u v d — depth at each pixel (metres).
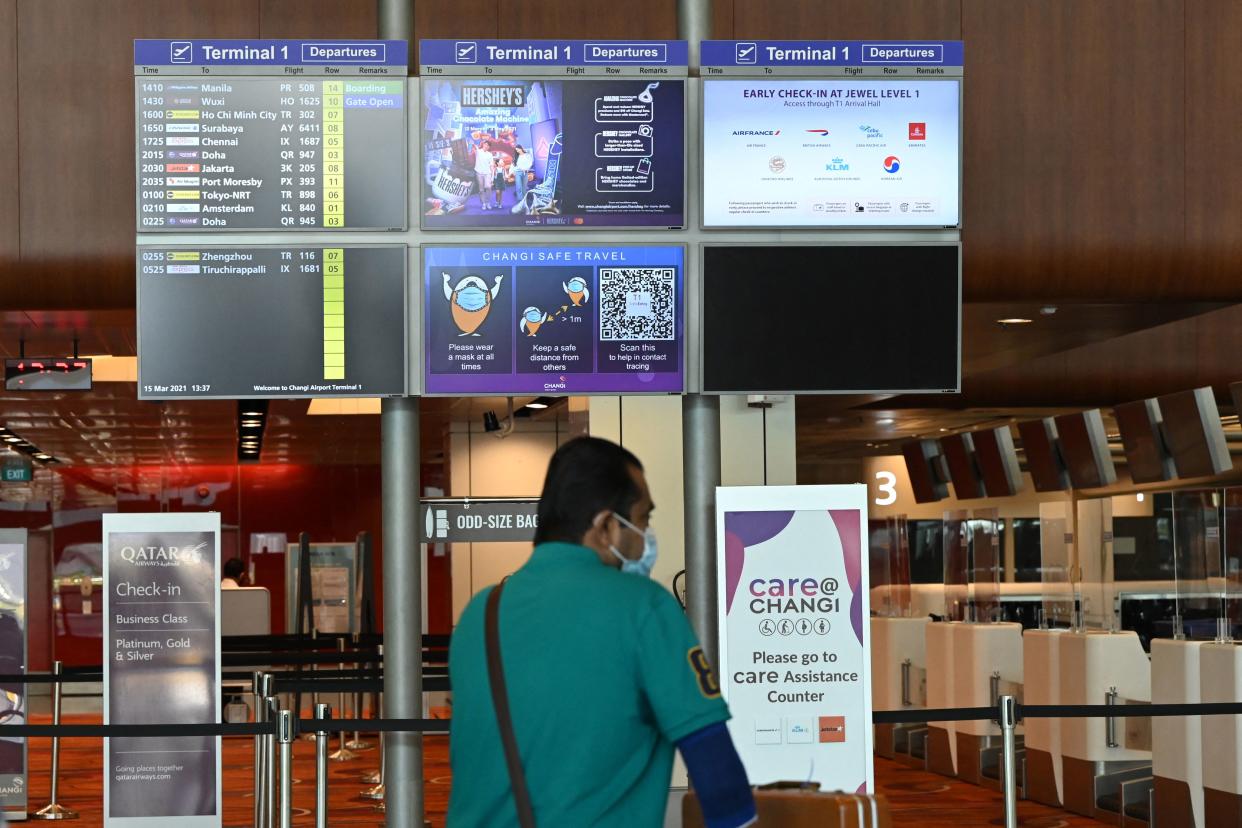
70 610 21.38
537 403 14.62
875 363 6.13
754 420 8.73
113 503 21.59
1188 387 13.48
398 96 6.06
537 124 6.07
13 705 9.19
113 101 7.77
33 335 9.62
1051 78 8.09
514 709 2.58
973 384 13.64
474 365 6.04
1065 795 8.98
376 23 7.83
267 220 6.01
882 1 8.01
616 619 2.60
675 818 7.58
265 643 12.70
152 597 7.63
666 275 6.09
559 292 6.07
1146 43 8.14
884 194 6.16
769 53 6.13
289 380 6.00
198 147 6.00
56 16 7.76
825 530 5.94
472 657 2.68
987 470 14.45
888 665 11.54
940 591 11.70
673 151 6.10
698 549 6.23
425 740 13.24
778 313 6.09
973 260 8.03
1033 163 8.08
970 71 8.05
